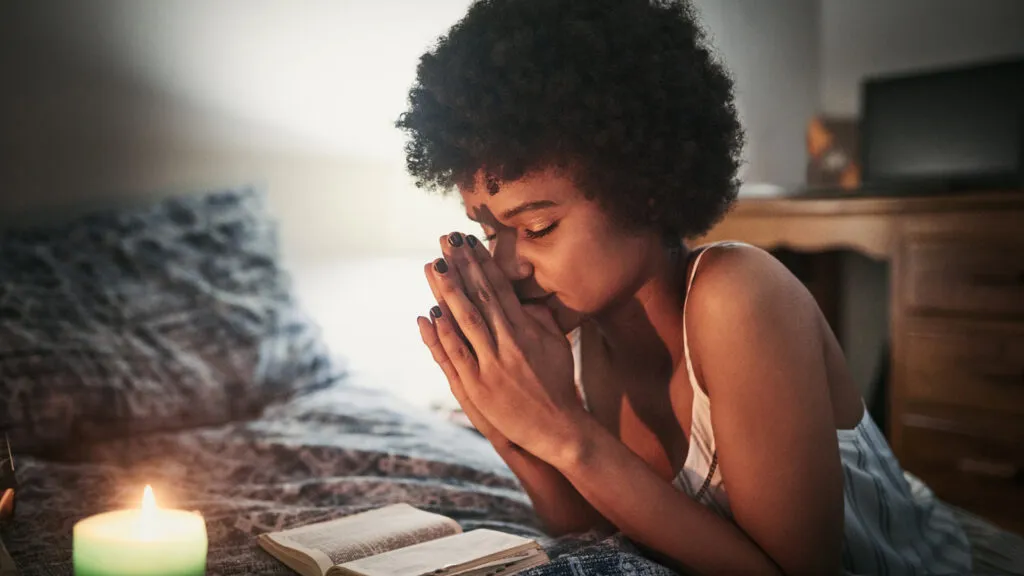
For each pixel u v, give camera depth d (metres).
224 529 1.14
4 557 0.85
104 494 1.35
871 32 2.89
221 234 2.25
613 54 0.83
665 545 0.89
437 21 2.65
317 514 1.17
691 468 0.95
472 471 1.45
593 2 0.86
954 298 2.06
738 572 0.87
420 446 1.58
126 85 2.41
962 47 2.71
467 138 0.82
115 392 1.75
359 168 2.63
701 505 0.91
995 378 2.02
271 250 2.31
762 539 0.87
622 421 1.08
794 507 0.85
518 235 0.89
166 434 1.76
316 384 2.10
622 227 0.86
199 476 1.48
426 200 2.60
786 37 2.81
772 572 0.88
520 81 0.80
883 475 1.03
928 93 2.46
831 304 2.56
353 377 2.23
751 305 0.85
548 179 0.83
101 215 2.23
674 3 0.92
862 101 2.62
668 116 0.86
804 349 0.86
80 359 1.78
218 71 2.50
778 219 2.28
